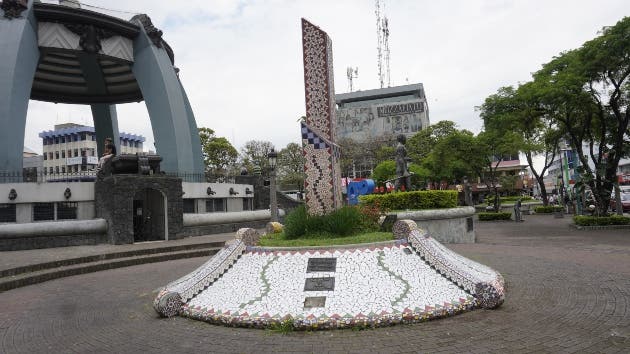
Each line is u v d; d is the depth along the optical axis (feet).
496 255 39.55
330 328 18.15
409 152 157.69
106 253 44.60
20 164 67.05
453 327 18.06
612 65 58.80
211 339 17.92
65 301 27.91
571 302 21.57
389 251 23.12
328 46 32.22
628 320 18.31
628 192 104.22
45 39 75.66
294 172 169.58
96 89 105.09
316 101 31.76
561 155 130.31
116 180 53.26
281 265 22.58
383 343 16.46
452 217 50.80
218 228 66.23
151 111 82.53
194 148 88.22
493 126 77.10
